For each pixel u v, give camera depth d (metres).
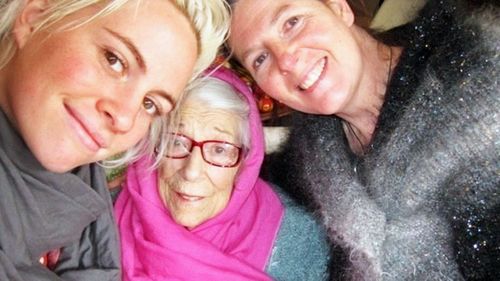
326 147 0.64
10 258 0.49
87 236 0.57
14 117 0.47
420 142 0.56
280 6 0.57
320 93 0.58
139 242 0.61
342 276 0.61
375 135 0.59
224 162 0.59
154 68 0.46
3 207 0.49
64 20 0.44
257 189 0.66
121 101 0.45
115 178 0.64
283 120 0.69
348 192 0.60
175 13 0.47
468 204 0.54
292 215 0.65
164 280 0.60
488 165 0.53
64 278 0.54
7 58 0.46
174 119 0.58
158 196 0.61
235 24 0.58
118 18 0.44
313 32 0.57
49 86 0.43
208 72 0.59
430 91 0.55
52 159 0.45
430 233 0.56
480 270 0.54
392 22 0.65
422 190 0.56
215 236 0.62
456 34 0.55
